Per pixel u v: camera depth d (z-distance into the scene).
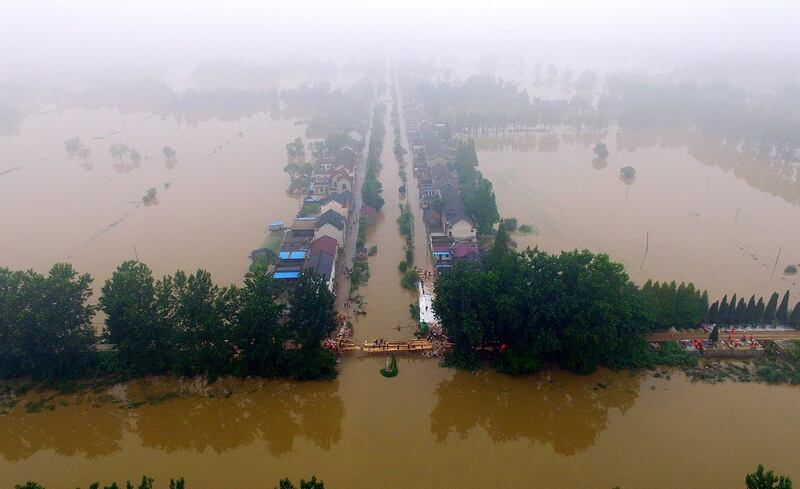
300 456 71.75
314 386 82.38
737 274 111.62
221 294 81.62
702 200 152.75
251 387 82.69
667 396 78.69
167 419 77.75
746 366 84.06
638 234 130.88
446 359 86.50
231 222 141.00
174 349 81.56
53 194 165.12
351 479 67.31
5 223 143.50
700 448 69.81
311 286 81.50
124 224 141.25
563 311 78.12
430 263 116.69
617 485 65.12
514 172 180.12
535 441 73.12
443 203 132.38
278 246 124.25
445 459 70.12
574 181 170.12
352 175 161.88
